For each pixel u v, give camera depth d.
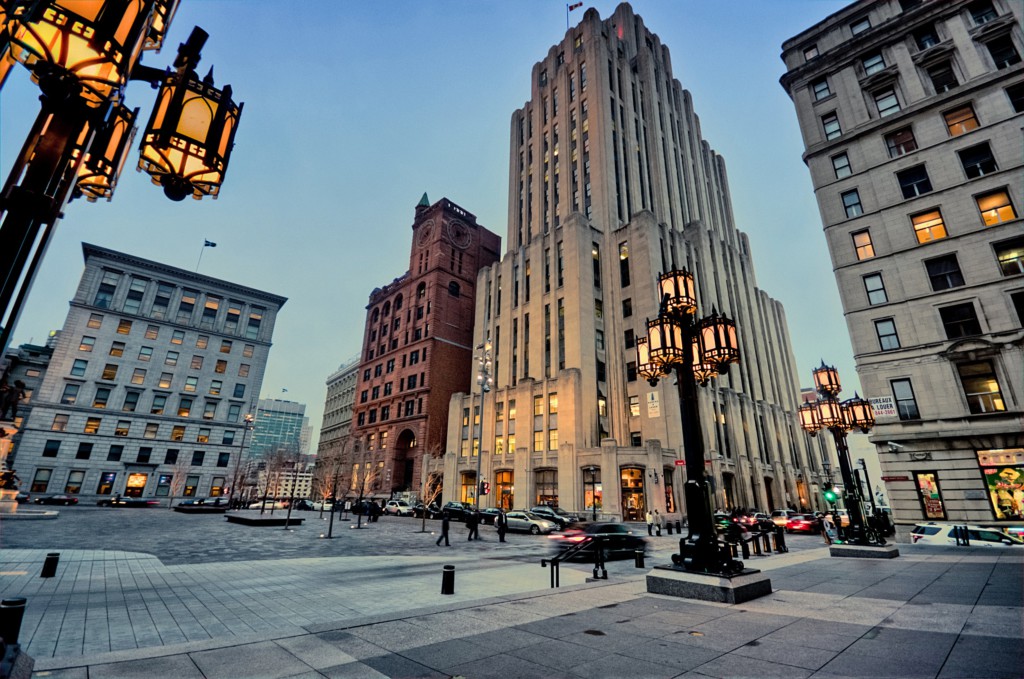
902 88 29.86
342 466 71.62
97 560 13.81
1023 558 14.27
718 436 50.53
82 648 6.11
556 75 72.56
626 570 14.93
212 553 16.62
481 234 80.50
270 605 8.68
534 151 71.31
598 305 54.34
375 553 18.06
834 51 32.75
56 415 54.03
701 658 5.30
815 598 8.70
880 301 27.38
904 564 13.79
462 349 71.25
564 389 47.03
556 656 5.43
